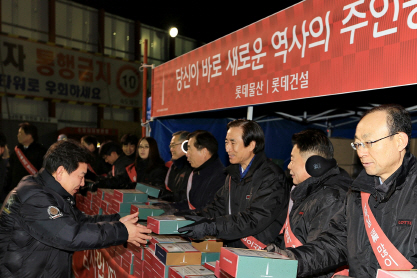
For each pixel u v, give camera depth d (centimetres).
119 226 142
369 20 166
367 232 98
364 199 101
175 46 1670
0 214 136
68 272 145
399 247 92
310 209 124
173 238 176
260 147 167
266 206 151
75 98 1357
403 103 295
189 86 328
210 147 210
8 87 1195
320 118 392
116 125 1428
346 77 176
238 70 259
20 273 132
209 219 148
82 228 133
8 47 1188
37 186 136
